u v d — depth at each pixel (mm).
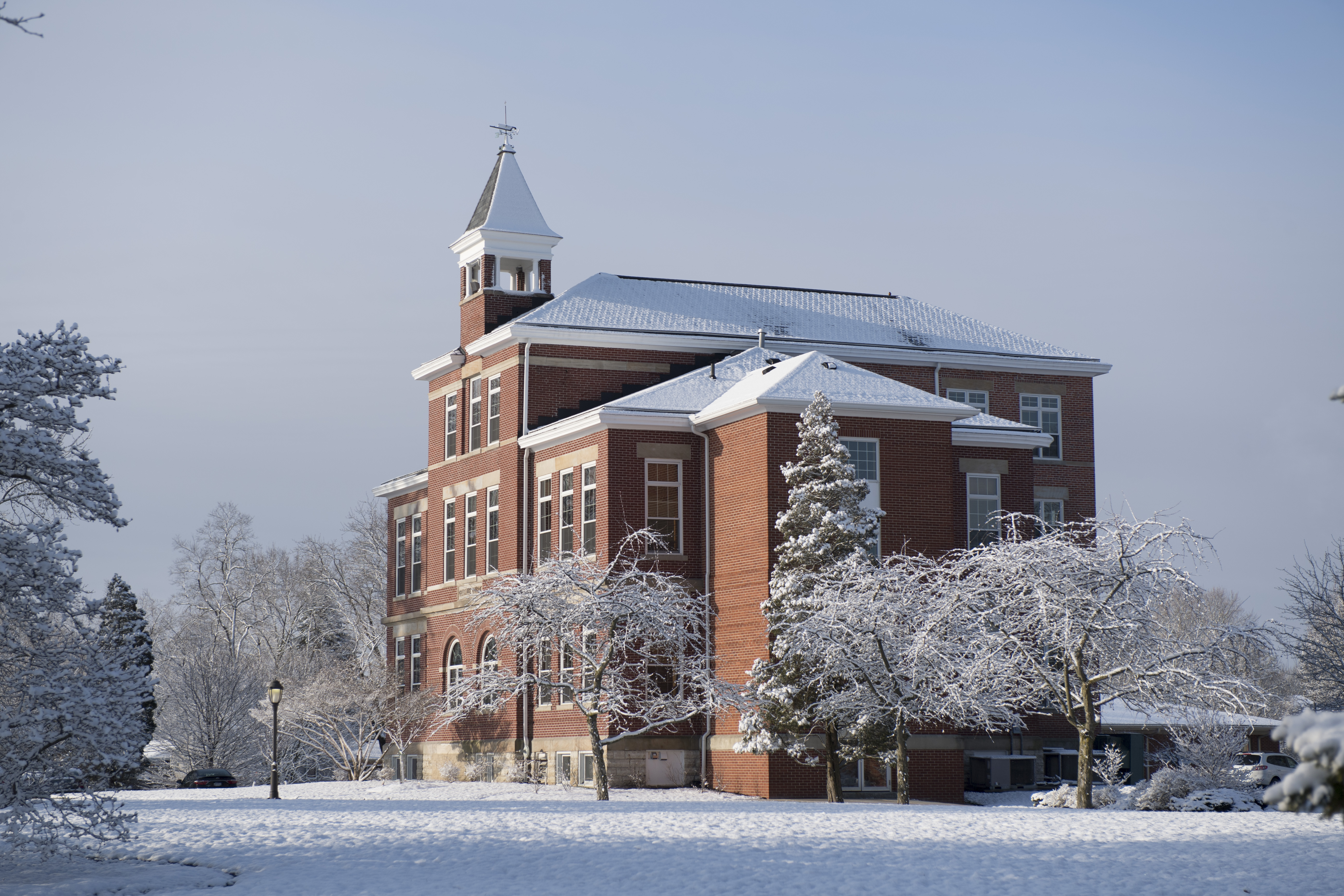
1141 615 32906
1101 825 26828
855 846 23641
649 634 39594
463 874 21594
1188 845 23562
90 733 21406
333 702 57031
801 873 21047
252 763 72062
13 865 23234
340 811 32250
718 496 43875
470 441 54156
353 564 89312
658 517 44531
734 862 22094
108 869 22938
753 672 38375
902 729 35250
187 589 91312
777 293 58125
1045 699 43344
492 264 54312
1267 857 22047
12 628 21703
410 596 59719
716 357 52969
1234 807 32750
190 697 72000
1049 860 21922
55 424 22031
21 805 21281
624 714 40094
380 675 58125
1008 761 45625
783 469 38812
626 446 44438
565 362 50969
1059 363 58094
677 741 43719
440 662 55531
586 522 45562
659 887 20188
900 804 35000
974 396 57188
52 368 22219
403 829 26969
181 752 71438
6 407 21766
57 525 21578
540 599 38062
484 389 53281
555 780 46188
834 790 37344
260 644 89188
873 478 42406
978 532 47562
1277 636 33031
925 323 58562
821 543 37500
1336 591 48875
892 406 42375
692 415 44750
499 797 41969
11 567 20922
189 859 23672
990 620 33406
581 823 27734
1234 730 36375
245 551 92312
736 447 43094
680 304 55094
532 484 49438
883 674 35469
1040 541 33594
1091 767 33031
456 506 54875
